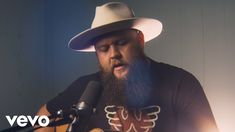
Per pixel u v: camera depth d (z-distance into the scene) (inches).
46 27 116.7
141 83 71.8
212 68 100.3
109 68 70.5
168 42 104.7
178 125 72.7
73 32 114.7
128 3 109.7
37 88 114.6
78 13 115.0
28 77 113.9
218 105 99.0
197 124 70.7
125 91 71.7
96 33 71.4
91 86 52.7
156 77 75.5
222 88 99.2
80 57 113.7
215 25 101.1
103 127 75.4
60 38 115.7
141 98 73.3
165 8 106.2
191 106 72.0
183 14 104.3
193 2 103.8
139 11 108.6
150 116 73.7
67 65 114.5
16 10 114.3
